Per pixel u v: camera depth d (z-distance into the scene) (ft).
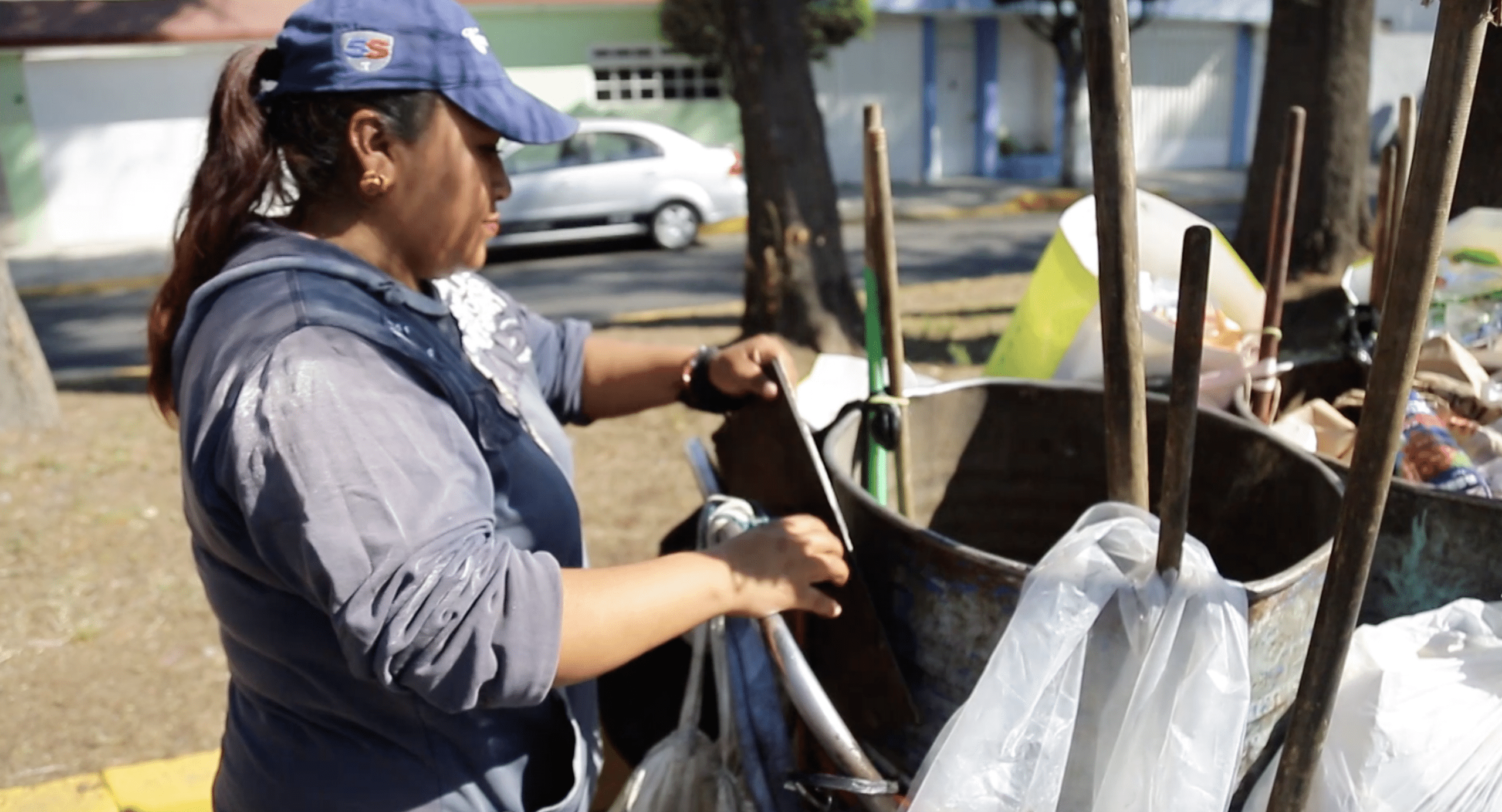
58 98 49.80
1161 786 4.13
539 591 4.08
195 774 9.55
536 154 43.24
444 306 4.82
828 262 22.09
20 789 9.37
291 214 4.60
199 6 50.42
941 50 62.80
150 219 52.13
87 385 22.25
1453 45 3.31
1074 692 4.25
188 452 4.13
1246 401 6.78
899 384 5.94
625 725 6.59
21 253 49.44
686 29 49.19
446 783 4.62
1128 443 4.57
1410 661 4.75
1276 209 7.03
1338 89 24.02
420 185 4.44
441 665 3.94
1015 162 63.93
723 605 4.54
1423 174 3.42
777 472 5.76
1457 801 4.51
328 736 4.64
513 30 54.85
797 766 5.56
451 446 4.20
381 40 4.25
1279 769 4.18
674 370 6.25
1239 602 4.24
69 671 11.51
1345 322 7.66
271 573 4.23
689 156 44.06
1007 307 26.30
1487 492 5.80
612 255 43.52
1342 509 3.80
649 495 15.46
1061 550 4.42
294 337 4.03
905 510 6.07
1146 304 7.14
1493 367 6.84
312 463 3.86
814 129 21.85
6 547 14.15
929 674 4.92
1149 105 66.54
